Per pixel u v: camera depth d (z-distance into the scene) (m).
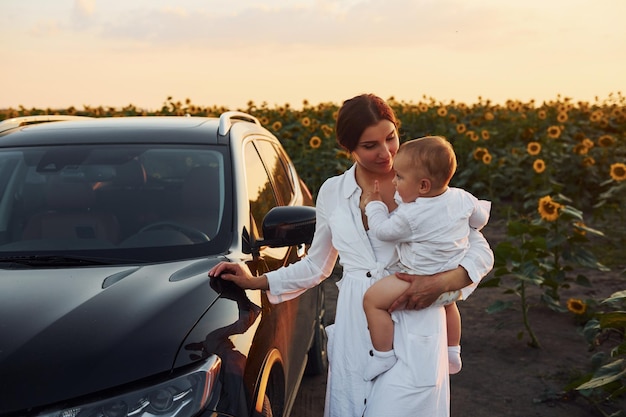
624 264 7.88
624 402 4.38
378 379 2.48
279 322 3.08
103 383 2.13
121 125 3.95
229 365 2.38
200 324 2.44
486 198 11.66
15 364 2.14
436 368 2.44
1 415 2.05
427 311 2.48
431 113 15.05
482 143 12.80
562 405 4.40
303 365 3.92
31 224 3.26
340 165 10.53
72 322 2.33
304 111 15.26
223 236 3.16
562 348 5.37
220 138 3.78
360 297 2.53
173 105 15.39
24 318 2.36
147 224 3.21
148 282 2.68
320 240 2.75
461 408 4.36
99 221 3.23
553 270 6.13
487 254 2.52
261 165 4.16
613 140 11.49
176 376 2.22
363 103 2.48
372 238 2.53
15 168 3.55
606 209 9.80
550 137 11.94
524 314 5.38
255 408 2.43
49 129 3.92
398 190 2.45
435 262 2.42
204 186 3.41
